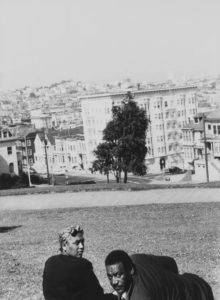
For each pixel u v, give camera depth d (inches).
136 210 1100.5
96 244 722.2
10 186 3860.7
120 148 2507.4
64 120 6136.8
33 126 5438.0
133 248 684.1
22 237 831.1
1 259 615.8
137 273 228.4
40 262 588.7
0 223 1019.3
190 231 811.4
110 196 1358.3
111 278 225.6
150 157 4562.0
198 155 3912.4
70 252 239.6
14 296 430.9
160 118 4645.7
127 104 2556.6
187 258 594.2
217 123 3730.3
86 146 4648.1
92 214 1072.2
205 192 1334.9
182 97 4793.3
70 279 216.8
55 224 970.1
